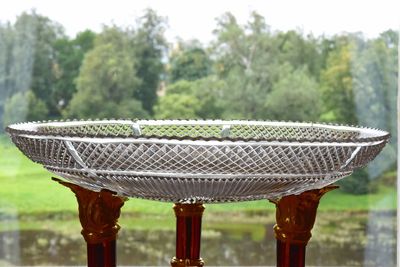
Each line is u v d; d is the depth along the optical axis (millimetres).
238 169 718
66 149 745
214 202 822
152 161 713
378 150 842
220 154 708
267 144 708
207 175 719
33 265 2648
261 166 720
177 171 718
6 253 2631
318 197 894
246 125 1168
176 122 1185
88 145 728
